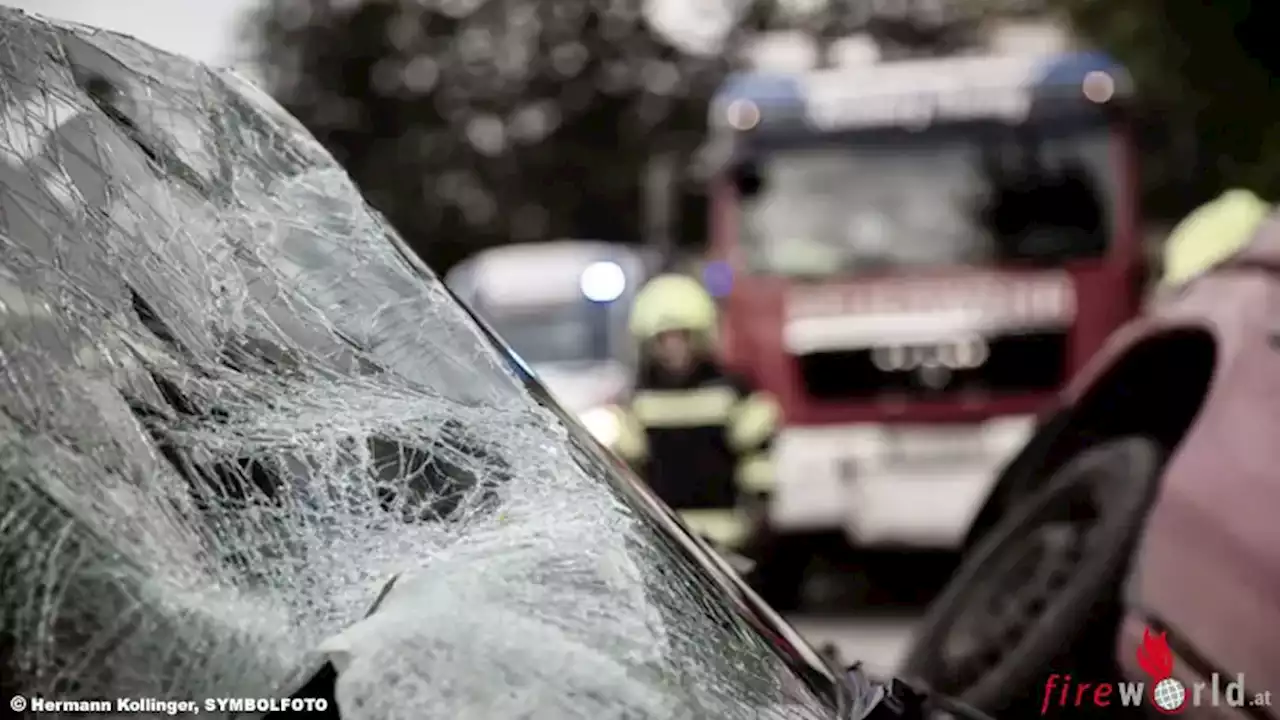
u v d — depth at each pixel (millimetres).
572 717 2625
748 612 3381
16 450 2648
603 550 2959
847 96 15992
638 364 12172
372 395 3064
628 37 66000
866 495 14750
